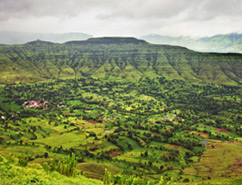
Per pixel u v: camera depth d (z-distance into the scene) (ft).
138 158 604.90
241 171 489.67
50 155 556.92
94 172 451.94
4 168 96.99
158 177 484.74
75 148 643.04
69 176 136.26
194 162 593.83
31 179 91.56
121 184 169.17
